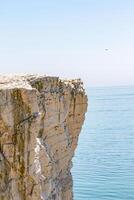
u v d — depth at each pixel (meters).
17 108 25.89
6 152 25.55
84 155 129.38
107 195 83.00
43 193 30.08
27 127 26.19
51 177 32.38
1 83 27.03
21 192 26.39
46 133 32.09
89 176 99.56
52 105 32.62
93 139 163.88
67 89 35.84
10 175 25.67
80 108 39.06
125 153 129.12
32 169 26.70
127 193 83.62
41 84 30.92
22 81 28.80
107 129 192.38
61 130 34.72
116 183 91.44
